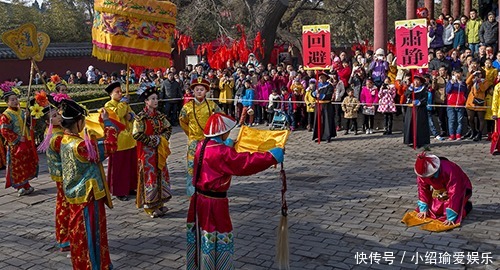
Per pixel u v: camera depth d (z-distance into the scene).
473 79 13.16
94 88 20.80
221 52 22.05
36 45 7.62
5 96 9.49
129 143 8.91
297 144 13.86
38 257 6.64
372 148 12.84
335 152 12.55
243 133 5.50
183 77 19.91
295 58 33.25
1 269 6.29
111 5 8.03
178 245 6.89
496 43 16.98
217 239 5.21
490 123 13.39
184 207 8.56
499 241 6.57
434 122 13.99
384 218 7.56
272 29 27.08
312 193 9.03
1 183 10.85
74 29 43.53
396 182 9.52
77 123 5.73
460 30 17.80
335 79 15.71
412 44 12.04
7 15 42.06
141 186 8.12
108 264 5.75
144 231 7.46
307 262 6.14
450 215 7.06
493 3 21.11
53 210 8.72
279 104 16.67
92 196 5.57
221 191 5.20
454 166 7.19
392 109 14.34
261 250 6.58
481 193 8.59
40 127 14.11
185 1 28.64
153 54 8.34
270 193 9.12
